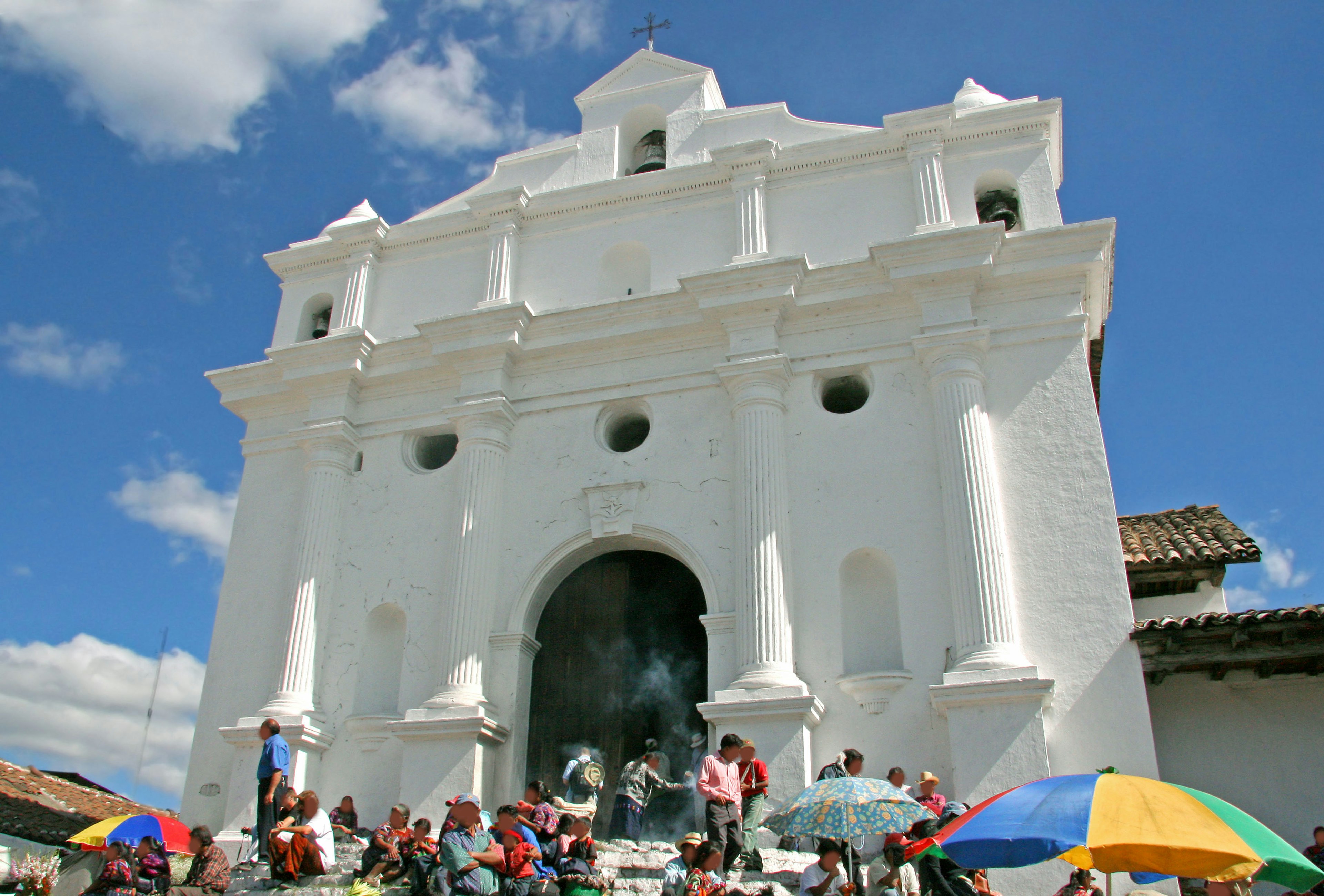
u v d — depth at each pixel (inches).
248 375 737.6
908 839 408.5
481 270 738.2
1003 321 613.9
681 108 759.1
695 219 702.5
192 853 518.0
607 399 663.1
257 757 609.9
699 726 604.4
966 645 533.6
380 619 662.5
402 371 703.7
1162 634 520.1
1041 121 658.2
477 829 400.8
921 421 600.4
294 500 702.5
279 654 657.0
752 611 563.8
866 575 585.9
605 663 631.8
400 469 688.4
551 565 633.6
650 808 577.9
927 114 663.1
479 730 577.0
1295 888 315.3
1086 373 588.4
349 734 622.5
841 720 545.3
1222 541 669.3
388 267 765.9
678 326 655.1
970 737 507.2
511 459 668.7
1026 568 554.6
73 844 547.2
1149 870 304.7
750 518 585.9
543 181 767.1
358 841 558.3
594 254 716.0
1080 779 309.7
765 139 708.0
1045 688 501.7
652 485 629.9
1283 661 532.7
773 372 617.3
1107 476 563.8
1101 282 622.5
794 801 389.4
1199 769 550.3
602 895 410.0
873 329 631.8
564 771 609.6
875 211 668.1
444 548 655.1
